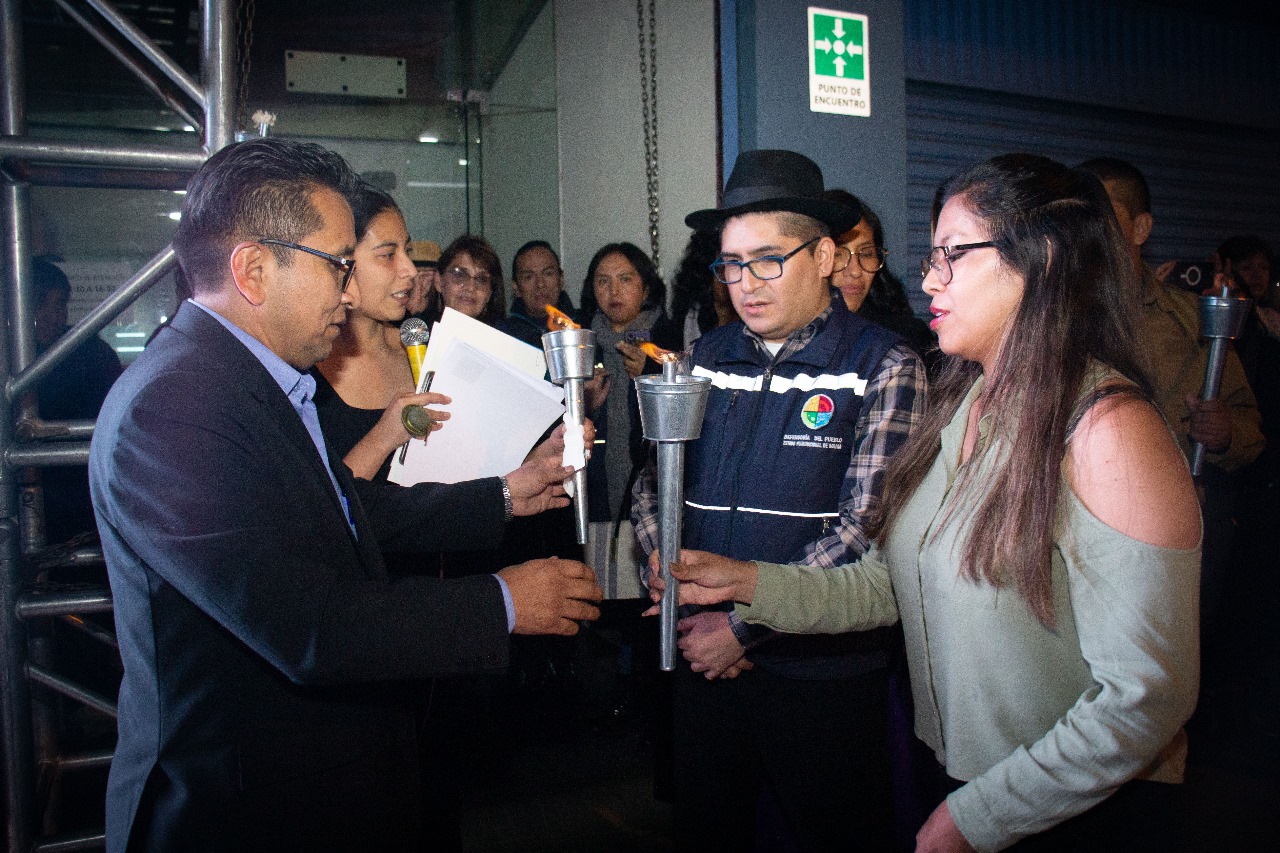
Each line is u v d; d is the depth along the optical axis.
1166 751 1.06
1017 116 4.71
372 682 1.18
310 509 1.13
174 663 1.08
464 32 4.85
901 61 3.78
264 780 1.10
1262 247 3.96
